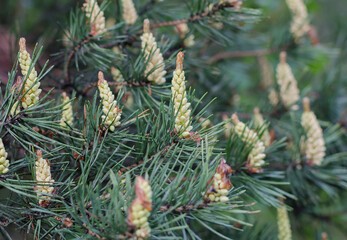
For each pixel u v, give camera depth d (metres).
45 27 0.64
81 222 0.40
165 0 0.60
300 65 0.81
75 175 0.45
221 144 0.53
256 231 0.56
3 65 0.62
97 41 0.53
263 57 0.86
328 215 0.66
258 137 0.49
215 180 0.40
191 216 0.41
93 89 0.53
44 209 0.41
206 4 0.54
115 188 0.39
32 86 0.41
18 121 0.42
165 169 0.41
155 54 0.48
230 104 0.71
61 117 0.45
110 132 0.43
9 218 0.43
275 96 0.65
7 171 0.41
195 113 0.60
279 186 0.57
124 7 0.55
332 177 0.56
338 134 0.61
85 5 0.51
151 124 0.45
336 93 0.71
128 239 0.38
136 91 0.49
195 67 0.64
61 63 0.56
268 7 0.87
